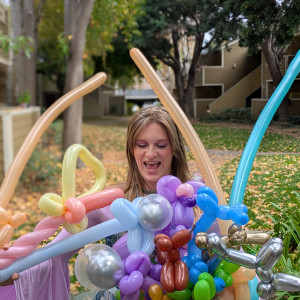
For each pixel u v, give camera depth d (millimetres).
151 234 1092
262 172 1720
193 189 1112
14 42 5668
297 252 1599
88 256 1062
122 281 1034
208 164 1201
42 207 1061
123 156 3035
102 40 4094
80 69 4434
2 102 6254
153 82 1258
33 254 1088
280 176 1685
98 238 1104
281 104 1704
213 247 986
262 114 1298
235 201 1184
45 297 1336
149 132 1255
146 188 1396
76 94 1380
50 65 6426
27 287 1286
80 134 4012
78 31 4309
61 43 4328
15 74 6250
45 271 1329
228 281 1073
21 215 1081
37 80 6469
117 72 4082
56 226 1081
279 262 1485
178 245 1031
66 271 1377
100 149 3191
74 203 1060
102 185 1243
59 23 5883
